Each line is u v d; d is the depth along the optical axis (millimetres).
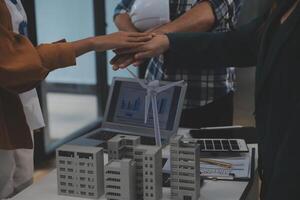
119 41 1441
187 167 1264
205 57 1553
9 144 1330
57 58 1275
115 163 1283
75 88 5195
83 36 4594
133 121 1789
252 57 1521
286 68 1116
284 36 1116
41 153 3668
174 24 1664
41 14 4051
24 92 1331
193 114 2002
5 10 1271
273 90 1154
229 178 1413
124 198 1264
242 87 3299
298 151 1080
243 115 3150
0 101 1295
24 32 1398
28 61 1208
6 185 1456
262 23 1438
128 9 1869
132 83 1818
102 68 4664
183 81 1792
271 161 1179
